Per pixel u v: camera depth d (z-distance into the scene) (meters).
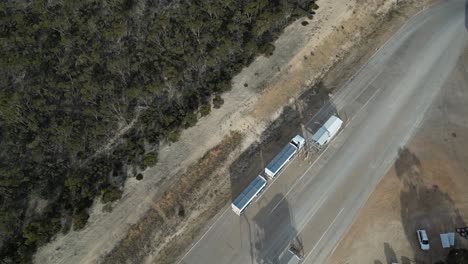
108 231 65.31
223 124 77.19
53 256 62.94
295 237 65.25
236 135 77.00
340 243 64.06
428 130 77.12
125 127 78.25
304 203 69.00
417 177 70.62
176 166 72.31
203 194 70.56
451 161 72.44
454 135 76.12
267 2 91.19
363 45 93.56
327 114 81.00
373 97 83.12
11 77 85.12
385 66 88.69
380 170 72.06
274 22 90.12
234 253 64.44
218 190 71.44
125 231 65.38
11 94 76.94
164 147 74.81
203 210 69.19
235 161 74.88
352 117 80.12
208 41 85.00
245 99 80.38
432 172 71.12
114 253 63.59
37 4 95.69
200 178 71.88
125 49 86.12
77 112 78.06
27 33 90.81
